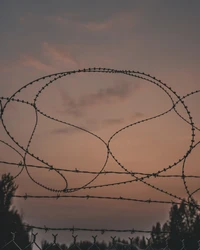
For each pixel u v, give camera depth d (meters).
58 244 4.60
